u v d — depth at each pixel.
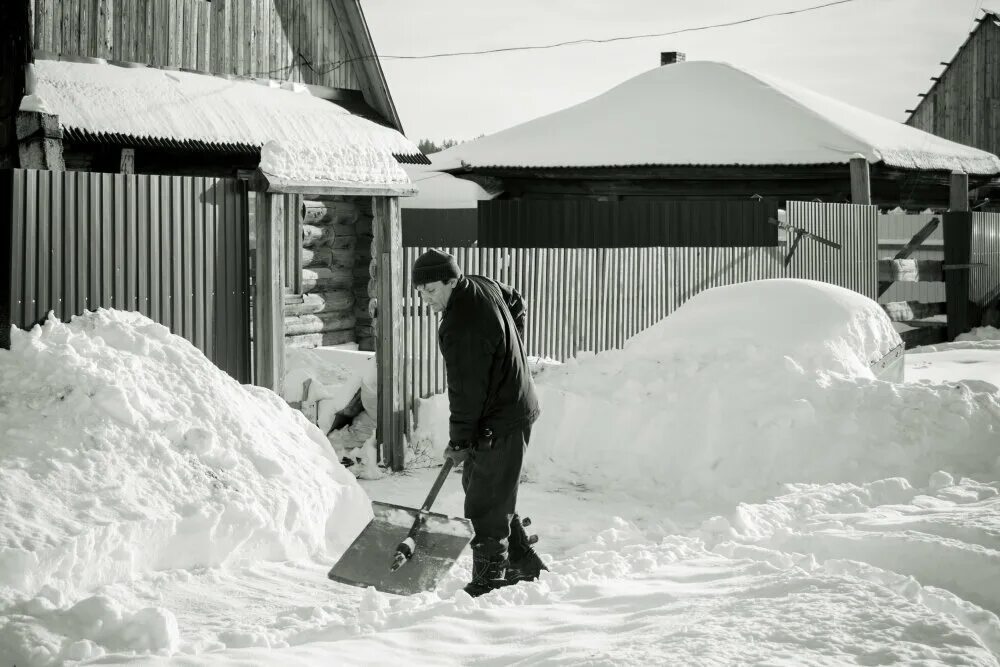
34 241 5.75
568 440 7.93
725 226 14.98
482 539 4.89
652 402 7.86
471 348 4.71
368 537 4.78
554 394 8.12
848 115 21.34
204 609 4.48
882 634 3.06
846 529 5.09
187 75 12.30
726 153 18.50
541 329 9.59
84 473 4.91
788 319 8.41
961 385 7.48
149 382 5.63
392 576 4.61
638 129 19.94
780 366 7.79
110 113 10.71
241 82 12.97
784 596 3.51
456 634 3.57
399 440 7.95
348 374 9.26
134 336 5.85
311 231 12.87
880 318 8.94
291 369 9.16
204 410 5.68
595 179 19.62
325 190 7.19
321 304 12.92
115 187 6.14
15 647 3.65
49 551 4.33
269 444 5.86
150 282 6.34
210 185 6.69
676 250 11.72
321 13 14.04
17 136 9.16
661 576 4.30
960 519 5.00
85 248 5.99
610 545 5.85
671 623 3.36
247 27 13.13
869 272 16.52
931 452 7.11
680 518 6.83
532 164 19.44
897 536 4.69
